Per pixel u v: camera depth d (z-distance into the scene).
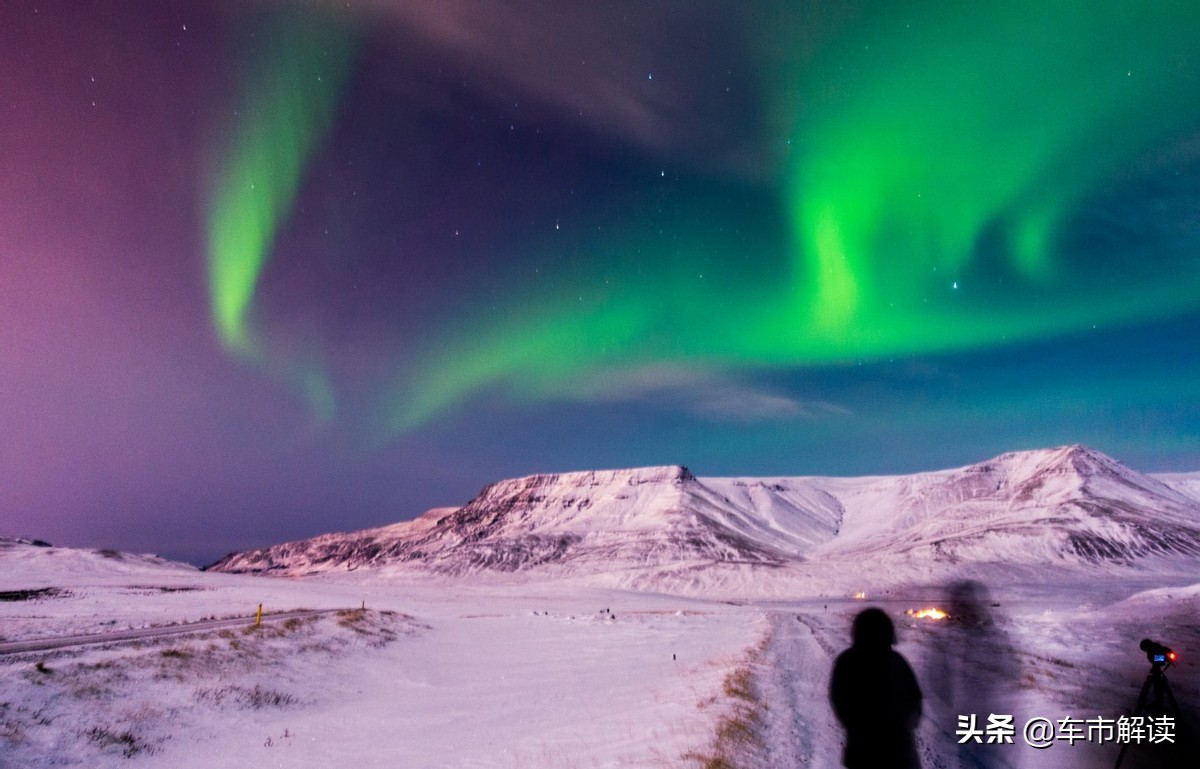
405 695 25.38
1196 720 12.30
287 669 26.59
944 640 22.77
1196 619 29.62
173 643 26.34
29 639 29.00
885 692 7.01
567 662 31.83
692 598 116.50
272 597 73.19
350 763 14.86
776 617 51.34
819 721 13.30
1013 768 9.65
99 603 54.66
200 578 113.94
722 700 14.44
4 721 15.59
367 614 43.16
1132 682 16.33
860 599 97.06
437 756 14.38
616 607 88.06
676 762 9.73
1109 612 35.06
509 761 12.66
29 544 139.88
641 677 24.33
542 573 181.50
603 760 11.05
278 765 15.33
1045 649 21.91
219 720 19.42
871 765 6.82
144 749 16.34
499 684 26.59
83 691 18.48
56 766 14.48
